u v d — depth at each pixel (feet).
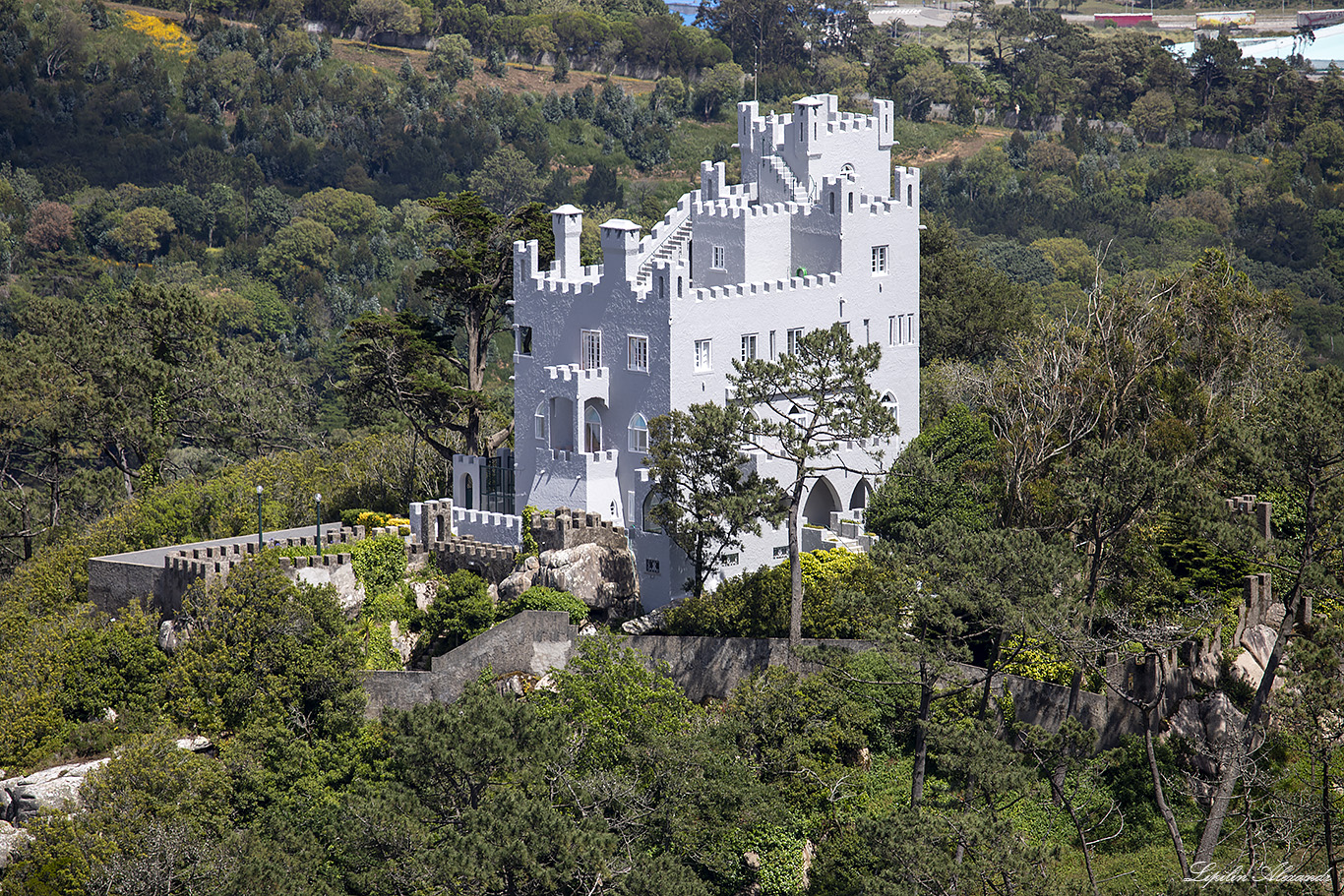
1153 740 292.20
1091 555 305.73
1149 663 294.25
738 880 284.41
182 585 333.62
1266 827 274.16
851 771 293.64
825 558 330.75
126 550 386.52
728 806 275.80
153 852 274.77
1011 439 339.98
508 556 347.36
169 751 293.02
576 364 360.89
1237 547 276.41
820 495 365.20
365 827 260.62
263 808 296.10
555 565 335.67
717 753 279.28
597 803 271.28
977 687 301.02
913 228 378.12
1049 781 280.31
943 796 286.66
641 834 272.51
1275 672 271.49
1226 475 292.81
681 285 341.62
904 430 380.58
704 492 316.19
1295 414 274.98
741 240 366.22
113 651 324.19
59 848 279.90
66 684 322.75
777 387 313.32
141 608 340.59
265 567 321.11
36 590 376.48
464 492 381.81
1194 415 356.79
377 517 369.91
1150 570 304.50
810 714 295.48
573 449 358.64
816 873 285.02
